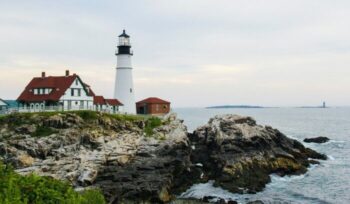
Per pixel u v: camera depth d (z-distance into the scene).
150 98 88.56
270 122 198.00
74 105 72.75
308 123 188.12
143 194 44.31
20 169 47.31
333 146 88.88
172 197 46.78
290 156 59.19
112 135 55.38
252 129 62.22
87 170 47.31
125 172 48.88
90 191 21.19
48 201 17.52
